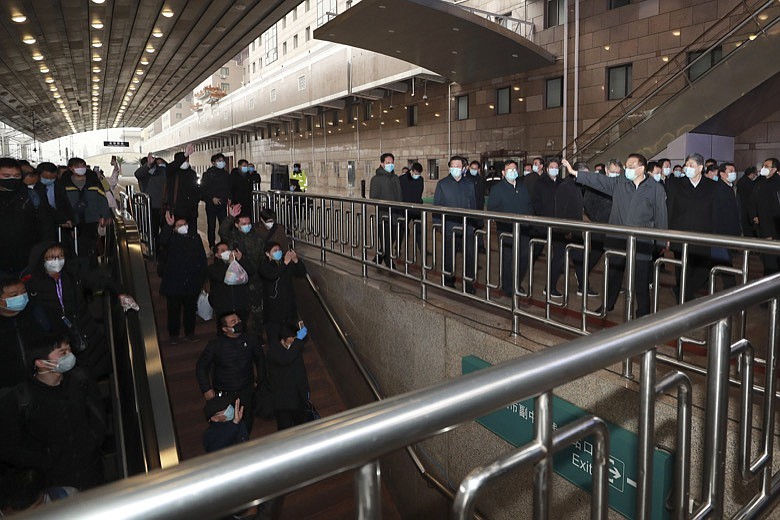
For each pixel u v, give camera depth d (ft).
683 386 4.93
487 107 63.77
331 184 99.91
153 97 112.68
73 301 14.47
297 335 19.20
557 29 55.16
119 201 41.11
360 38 47.37
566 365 3.13
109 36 56.13
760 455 6.16
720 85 36.04
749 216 23.57
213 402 15.10
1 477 9.41
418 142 75.00
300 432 2.18
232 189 33.91
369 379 20.77
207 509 1.88
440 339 16.70
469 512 3.06
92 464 11.55
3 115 124.57
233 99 144.36
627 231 11.13
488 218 15.17
